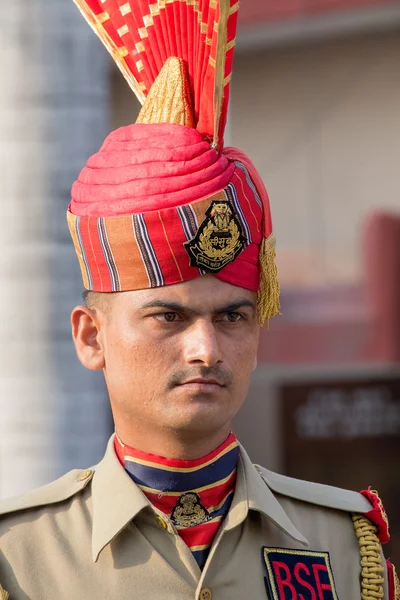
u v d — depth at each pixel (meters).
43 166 9.23
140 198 5.25
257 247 5.48
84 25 9.43
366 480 20.91
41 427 9.23
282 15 21.42
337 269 22.03
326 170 22.38
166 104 5.57
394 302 21.17
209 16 5.40
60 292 9.23
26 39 9.25
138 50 5.83
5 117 9.24
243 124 22.91
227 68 5.32
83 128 9.35
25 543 5.51
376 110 22.02
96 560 5.39
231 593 5.43
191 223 5.21
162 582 5.35
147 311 5.25
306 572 5.62
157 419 5.30
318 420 21.53
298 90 22.48
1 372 9.23
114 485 5.53
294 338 22.00
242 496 5.59
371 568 5.77
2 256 9.23
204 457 5.52
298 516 5.90
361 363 21.42
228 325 5.38
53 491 5.77
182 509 5.50
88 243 5.41
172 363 5.25
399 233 21.30
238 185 5.38
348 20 21.12
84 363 5.63
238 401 5.39
